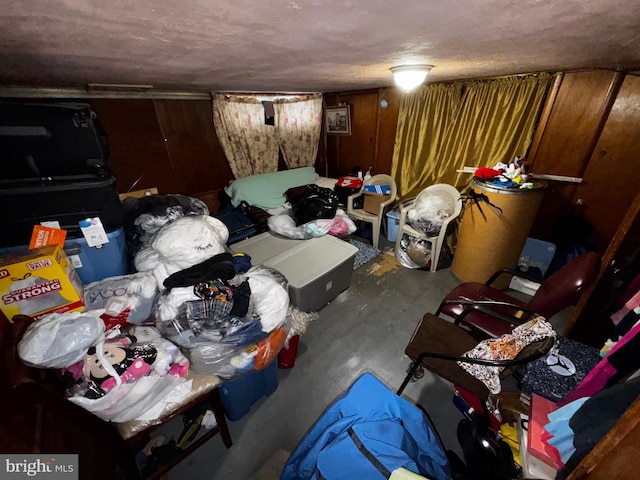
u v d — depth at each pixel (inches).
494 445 46.3
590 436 28.9
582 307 61.7
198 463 50.5
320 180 143.3
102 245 48.6
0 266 36.2
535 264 96.7
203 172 118.5
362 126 135.9
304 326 71.7
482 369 47.6
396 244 114.2
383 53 44.6
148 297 49.2
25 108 38.7
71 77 58.2
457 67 67.4
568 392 46.5
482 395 47.5
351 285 100.4
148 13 21.4
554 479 37.9
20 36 25.7
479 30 31.8
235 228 112.7
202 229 57.1
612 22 29.7
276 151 137.5
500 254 88.7
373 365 69.5
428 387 64.2
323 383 65.0
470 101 99.0
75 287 42.7
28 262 37.7
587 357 50.7
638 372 33.0
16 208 40.5
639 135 75.6
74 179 43.6
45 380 32.1
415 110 113.8
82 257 47.5
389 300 92.5
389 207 128.5
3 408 24.5
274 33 29.5
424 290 97.1
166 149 105.3
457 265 100.7
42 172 42.2
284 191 130.6
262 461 50.9
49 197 42.0
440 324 61.7
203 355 44.3
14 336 32.9
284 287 58.7
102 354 35.9
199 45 33.1
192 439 51.8
